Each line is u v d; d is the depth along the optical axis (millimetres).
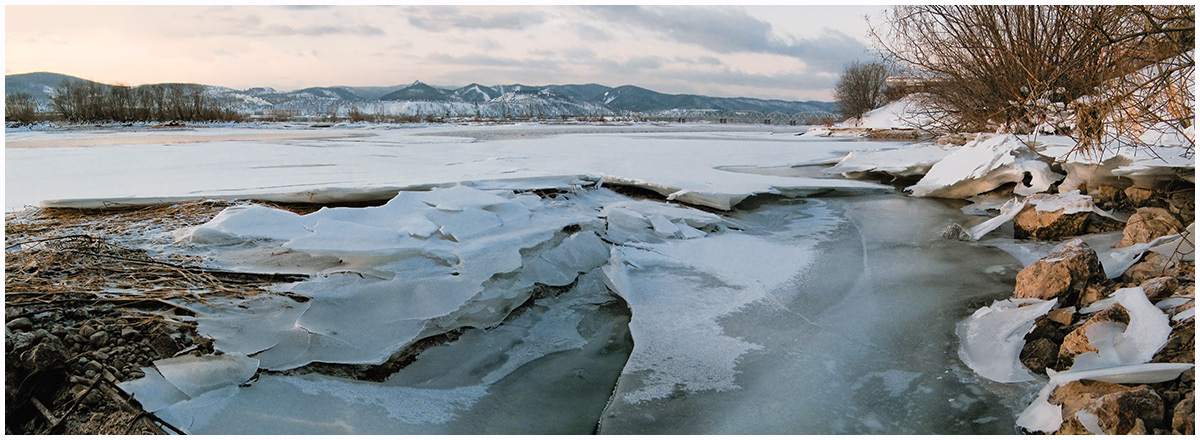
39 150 16797
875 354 5125
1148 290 5020
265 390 4199
